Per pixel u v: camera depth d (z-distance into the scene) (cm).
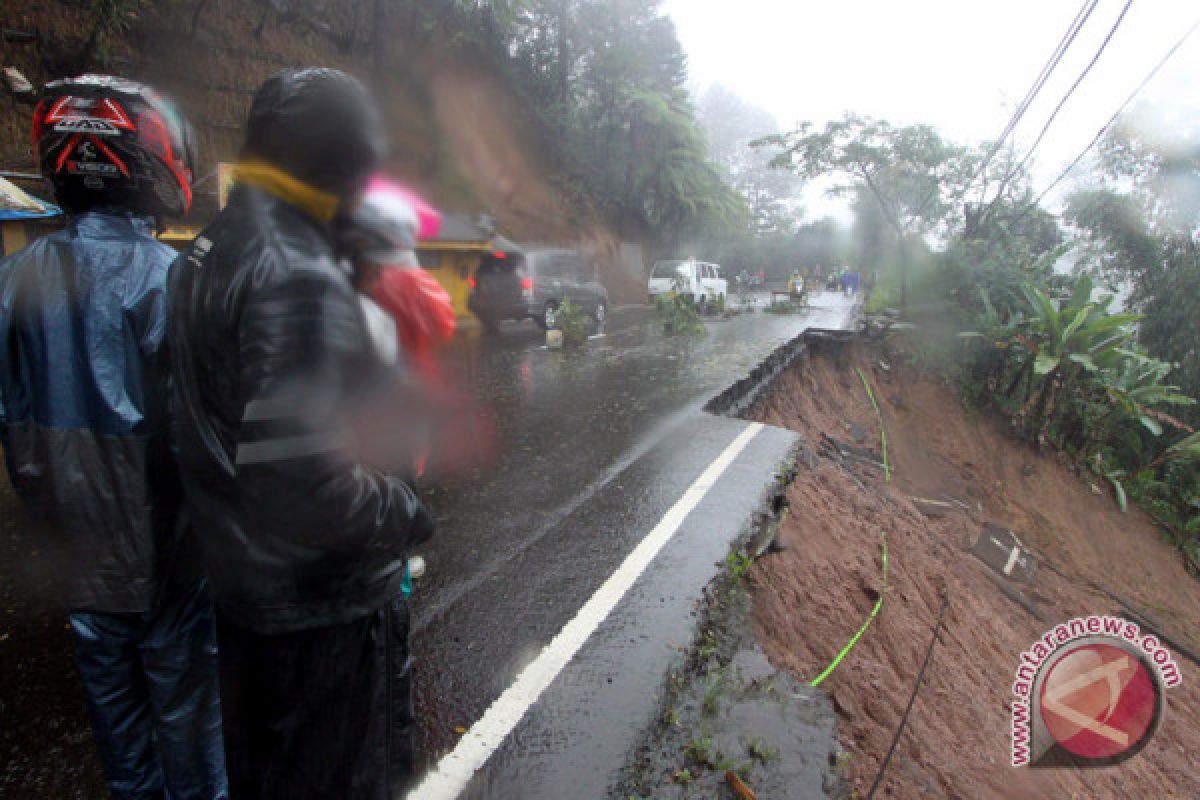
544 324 1369
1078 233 1944
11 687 257
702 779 227
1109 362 1446
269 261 112
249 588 120
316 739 130
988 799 361
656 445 582
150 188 171
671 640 290
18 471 162
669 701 259
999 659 621
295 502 109
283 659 125
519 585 335
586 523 413
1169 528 1514
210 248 125
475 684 256
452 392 141
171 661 175
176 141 178
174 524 169
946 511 1126
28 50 1047
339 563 121
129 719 177
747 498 459
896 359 1590
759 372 983
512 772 213
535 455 550
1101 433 1570
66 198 166
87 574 163
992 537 1112
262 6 1418
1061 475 1502
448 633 291
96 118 159
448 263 1161
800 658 365
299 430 107
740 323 1739
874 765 290
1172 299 1748
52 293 157
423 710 241
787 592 428
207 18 1304
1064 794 443
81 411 158
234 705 132
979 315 1558
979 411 1546
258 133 121
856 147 1688
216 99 1305
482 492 466
